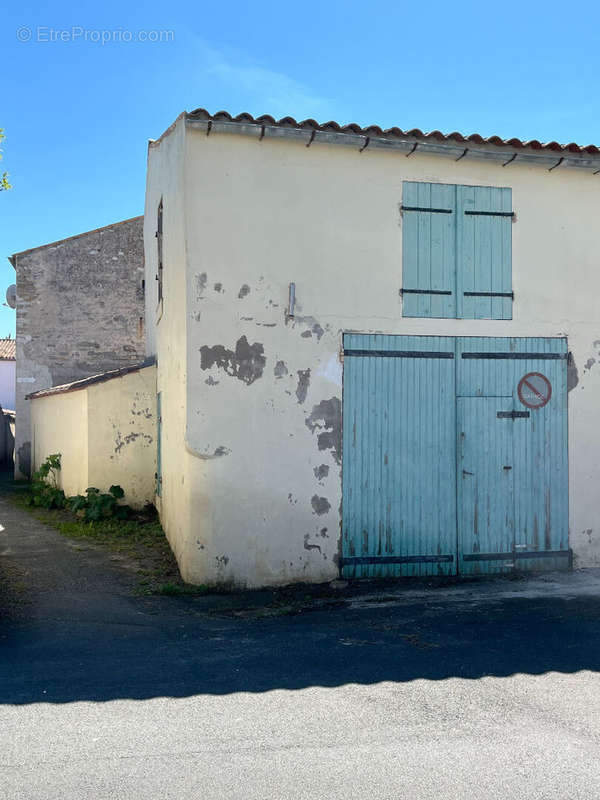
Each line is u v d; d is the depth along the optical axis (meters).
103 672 4.91
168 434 9.52
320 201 7.85
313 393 7.80
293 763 3.54
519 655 5.21
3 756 3.62
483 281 8.22
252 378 7.63
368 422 7.94
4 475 19.14
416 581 7.89
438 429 8.09
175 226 8.34
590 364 8.45
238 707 4.25
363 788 3.29
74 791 3.26
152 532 10.38
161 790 3.28
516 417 8.26
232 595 7.37
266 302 7.69
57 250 16.58
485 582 7.84
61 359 16.59
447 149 7.93
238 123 7.46
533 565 8.25
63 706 4.27
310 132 7.59
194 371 7.49
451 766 3.51
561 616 6.34
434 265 8.11
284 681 4.70
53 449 14.50
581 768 3.49
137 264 16.80
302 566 7.74
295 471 7.73
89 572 8.23
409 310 8.05
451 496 8.09
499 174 8.28
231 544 7.54
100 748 3.71
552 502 8.32
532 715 4.13
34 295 16.55
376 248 7.98
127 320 16.72
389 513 7.96
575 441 8.39
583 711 4.18
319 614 6.63
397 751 3.67
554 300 8.38
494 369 8.23
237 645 5.57
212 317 7.54
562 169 8.39
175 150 8.25
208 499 7.50
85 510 11.39
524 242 8.33
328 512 7.82
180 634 5.96
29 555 9.05
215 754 3.64
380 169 7.99
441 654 5.26
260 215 7.69
